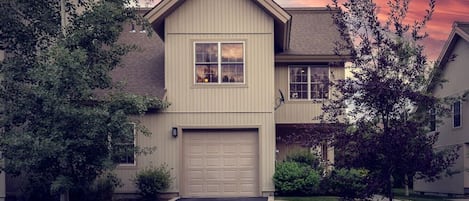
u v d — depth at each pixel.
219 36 20.73
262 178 20.42
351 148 12.71
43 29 15.15
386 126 12.68
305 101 23.91
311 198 19.47
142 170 20.23
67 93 13.74
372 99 12.65
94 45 14.87
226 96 20.67
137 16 15.74
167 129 20.58
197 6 20.80
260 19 20.75
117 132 14.26
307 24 25.73
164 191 20.34
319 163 14.34
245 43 20.70
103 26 14.80
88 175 14.70
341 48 13.58
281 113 23.92
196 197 20.36
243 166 20.67
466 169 20.92
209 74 20.72
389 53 12.91
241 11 20.78
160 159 20.52
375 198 19.52
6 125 14.25
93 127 13.77
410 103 12.81
